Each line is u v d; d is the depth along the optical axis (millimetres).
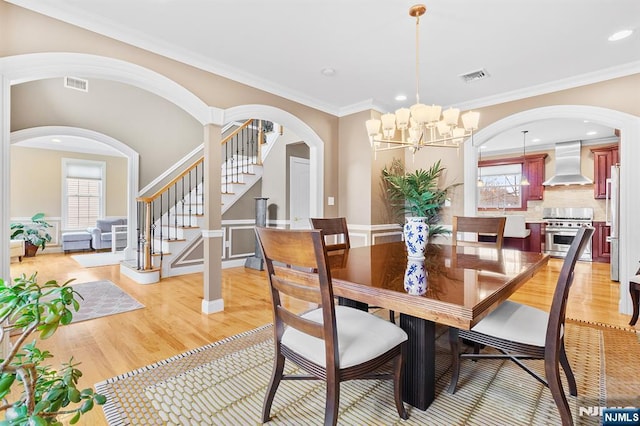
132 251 5465
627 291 2967
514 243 5750
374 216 4289
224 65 3117
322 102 4172
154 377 1900
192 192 6121
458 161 4250
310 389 1789
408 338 1625
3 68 2037
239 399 1693
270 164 5797
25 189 6887
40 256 6465
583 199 6430
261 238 1407
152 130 5680
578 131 5695
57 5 2211
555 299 1384
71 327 2672
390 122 2361
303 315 1667
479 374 1930
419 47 2754
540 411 1573
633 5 2156
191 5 2221
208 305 3021
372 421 1510
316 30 2521
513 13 2264
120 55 2531
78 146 7262
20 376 773
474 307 1078
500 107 3861
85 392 847
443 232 4219
